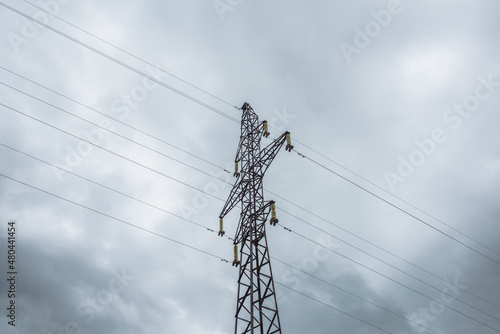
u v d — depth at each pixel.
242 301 22.73
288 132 27.39
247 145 30.75
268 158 28.06
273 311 21.17
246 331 21.16
